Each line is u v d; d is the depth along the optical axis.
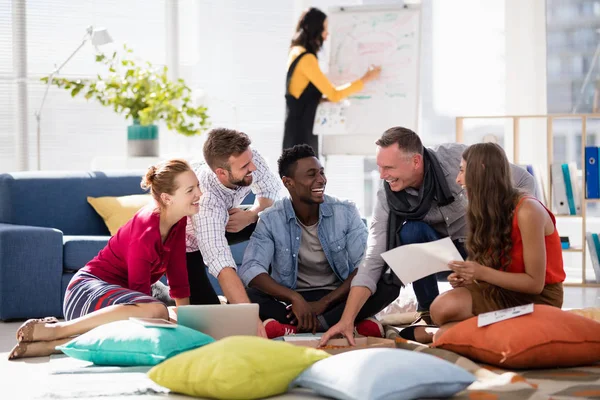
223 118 7.19
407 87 6.30
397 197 3.68
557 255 3.32
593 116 5.97
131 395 2.55
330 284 3.91
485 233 3.24
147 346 2.85
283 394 2.53
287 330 3.56
